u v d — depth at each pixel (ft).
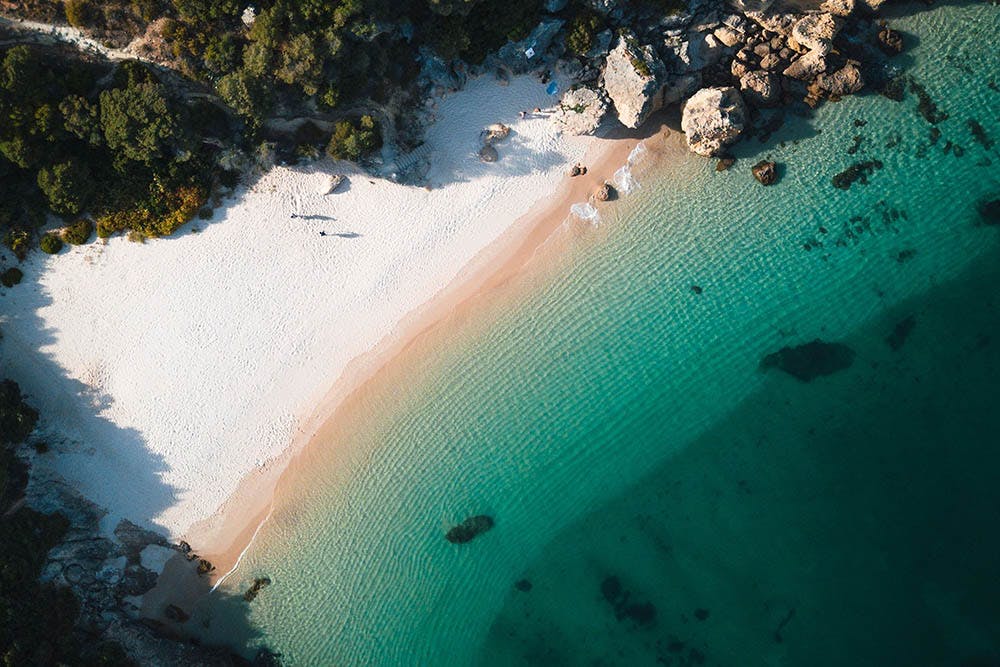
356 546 112.16
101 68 98.43
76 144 104.01
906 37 112.27
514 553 112.27
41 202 105.40
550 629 111.24
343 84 101.30
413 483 112.06
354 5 92.89
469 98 110.52
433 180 111.65
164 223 107.45
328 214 111.14
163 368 111.24
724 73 111.45
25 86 94.73
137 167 105.40
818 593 110.11
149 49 96.53
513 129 111.55
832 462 111.55
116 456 111.45
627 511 112.27
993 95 111.86
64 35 94.43
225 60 96.99
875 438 111.45
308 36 94.89
